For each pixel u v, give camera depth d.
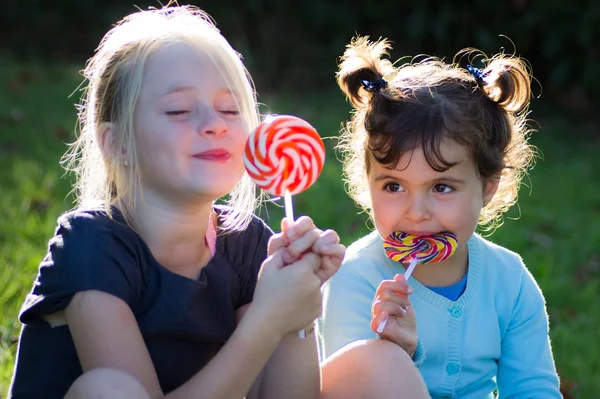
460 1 9.63
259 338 2.35
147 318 2.47
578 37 9.27
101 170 2.60
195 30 2.53
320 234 2.40
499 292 2.95
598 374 3.94
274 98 9.25
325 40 10.40
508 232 5.57
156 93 2.43
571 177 7.26
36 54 10.30
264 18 10.30
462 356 2.86
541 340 2.98
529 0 9.42
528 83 3.00
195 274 2.60
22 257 4.36
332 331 2.87
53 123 7.34
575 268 5.22
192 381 2.35
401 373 2.50
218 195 2.46
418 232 2.78
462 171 2.75
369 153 2.82
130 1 10.70
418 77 2.92
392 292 2.60
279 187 2.42
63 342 2.47
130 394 2.16
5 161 6.22
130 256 2.45
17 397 2.47
